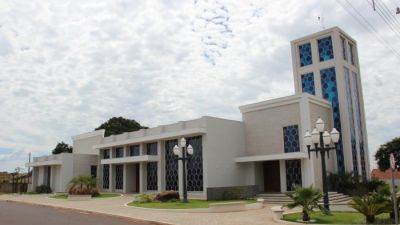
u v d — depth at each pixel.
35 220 16.34
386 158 44.72
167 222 15.04
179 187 30.09
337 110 31.14
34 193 42.09
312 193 15.04
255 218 16.38
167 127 32.22
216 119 29.45
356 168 30.80
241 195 26.52
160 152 32.28
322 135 17.36
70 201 28.38
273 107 30.14
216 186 28.30
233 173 29.88
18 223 15.20
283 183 28.42
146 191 33.59
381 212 13.86
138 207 21.56
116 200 28.16
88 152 44.84
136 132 35.69
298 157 26.59
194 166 29.28
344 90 31.09
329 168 29.34
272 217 16.72
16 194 43.06
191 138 29.98
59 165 42.19
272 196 26.48
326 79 32.16
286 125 29.08
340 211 18.11
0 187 49.28
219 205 19.31
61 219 16.83
